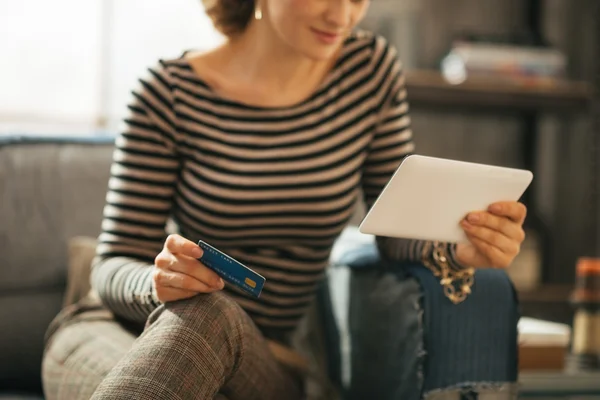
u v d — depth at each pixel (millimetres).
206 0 1784
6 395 1978
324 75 1799
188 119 1753
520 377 1838
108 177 2242
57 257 2143
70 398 1531
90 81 3285
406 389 1579
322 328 2000
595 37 3609
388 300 1650
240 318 1396
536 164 3758
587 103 3367
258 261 1791
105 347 1551
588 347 2105
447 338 1543
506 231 1487
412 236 1479
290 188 1735
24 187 2156
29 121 3227
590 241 3514
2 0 3182
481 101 3271
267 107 1751
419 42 3602
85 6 3266
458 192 1425
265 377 1498
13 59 3205
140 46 3334
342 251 1934
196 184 1746
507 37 3398
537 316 3234
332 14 1583
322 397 1964
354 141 1791
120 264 1627
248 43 1765
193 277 1353
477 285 1568
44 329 2070
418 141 3719
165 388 1245
